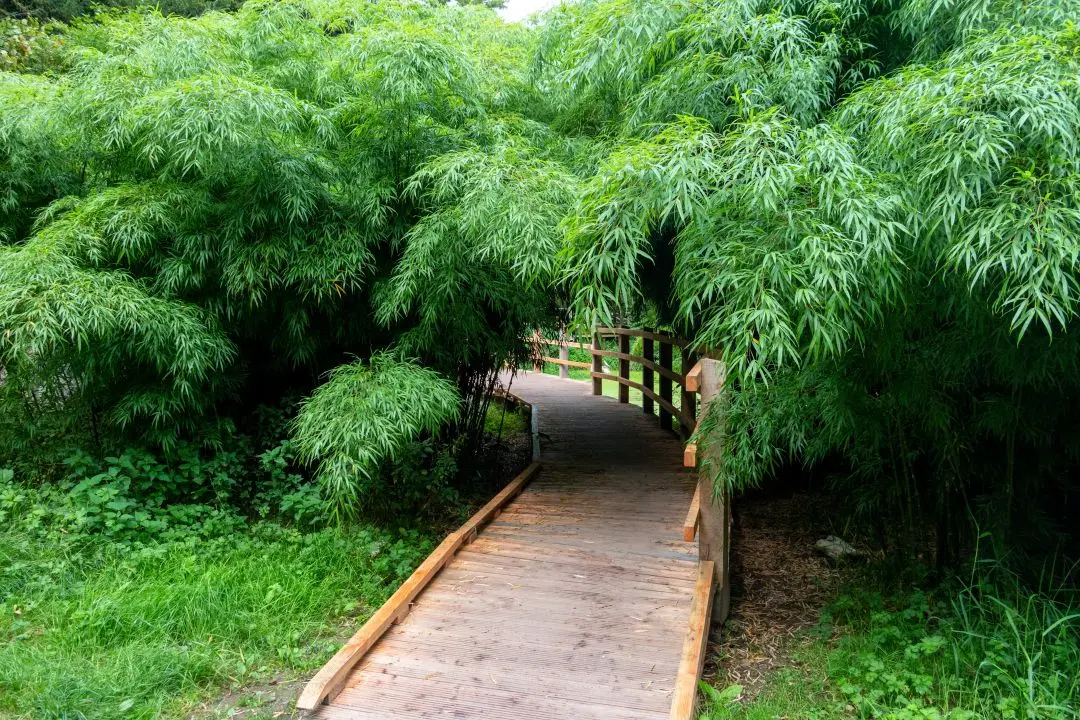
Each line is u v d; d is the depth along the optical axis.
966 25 2.39
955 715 2.23
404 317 3.96
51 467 3.90
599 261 2.05
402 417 3.14
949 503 3.05
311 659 2.76
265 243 3.50
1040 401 2.55
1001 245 1.73
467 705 2.27
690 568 3.22
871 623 2.90
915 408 2.68
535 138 4.00
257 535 3.83
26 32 6.92
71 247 3.27
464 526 3.63
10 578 3.00
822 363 2.58
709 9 2.96
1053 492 3.04
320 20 4.32
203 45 3.81
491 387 5.11
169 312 3.33
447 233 3.28
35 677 2.42
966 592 2.91
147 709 2.35
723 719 2.34
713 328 2.01
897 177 1.98
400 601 2.81
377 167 3.66
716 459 2.98
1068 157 1.70
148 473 3.78
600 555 3.39
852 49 2.88
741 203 2.05
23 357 3.29
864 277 1.88
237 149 3.21
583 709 2.24
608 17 3.15
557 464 5.18
